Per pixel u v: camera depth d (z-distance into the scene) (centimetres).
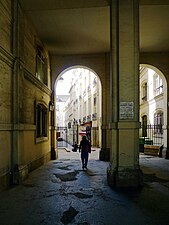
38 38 1188
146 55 1498
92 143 2527
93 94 2611
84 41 1284
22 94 870
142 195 661
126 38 779
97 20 1042
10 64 790
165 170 1075
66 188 738
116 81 785
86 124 2684
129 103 768
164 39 1280
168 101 1484
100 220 488
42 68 1317
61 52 1459
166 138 1515
